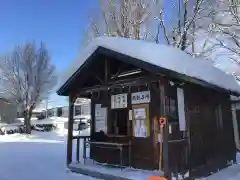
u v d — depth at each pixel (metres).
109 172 6.57
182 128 6.23
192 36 14.60
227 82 7.80
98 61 7.38
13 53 23.55
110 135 7.79
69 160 7.75
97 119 8.50
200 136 6.67
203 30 14.46
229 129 8.70
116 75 7.36
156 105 6.86
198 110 6.80
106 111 8.22
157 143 6.70
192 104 6.54
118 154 7.68
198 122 6.70
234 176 6.61
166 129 5.52
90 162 8.22
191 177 5.95
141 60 5.79
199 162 6.43
